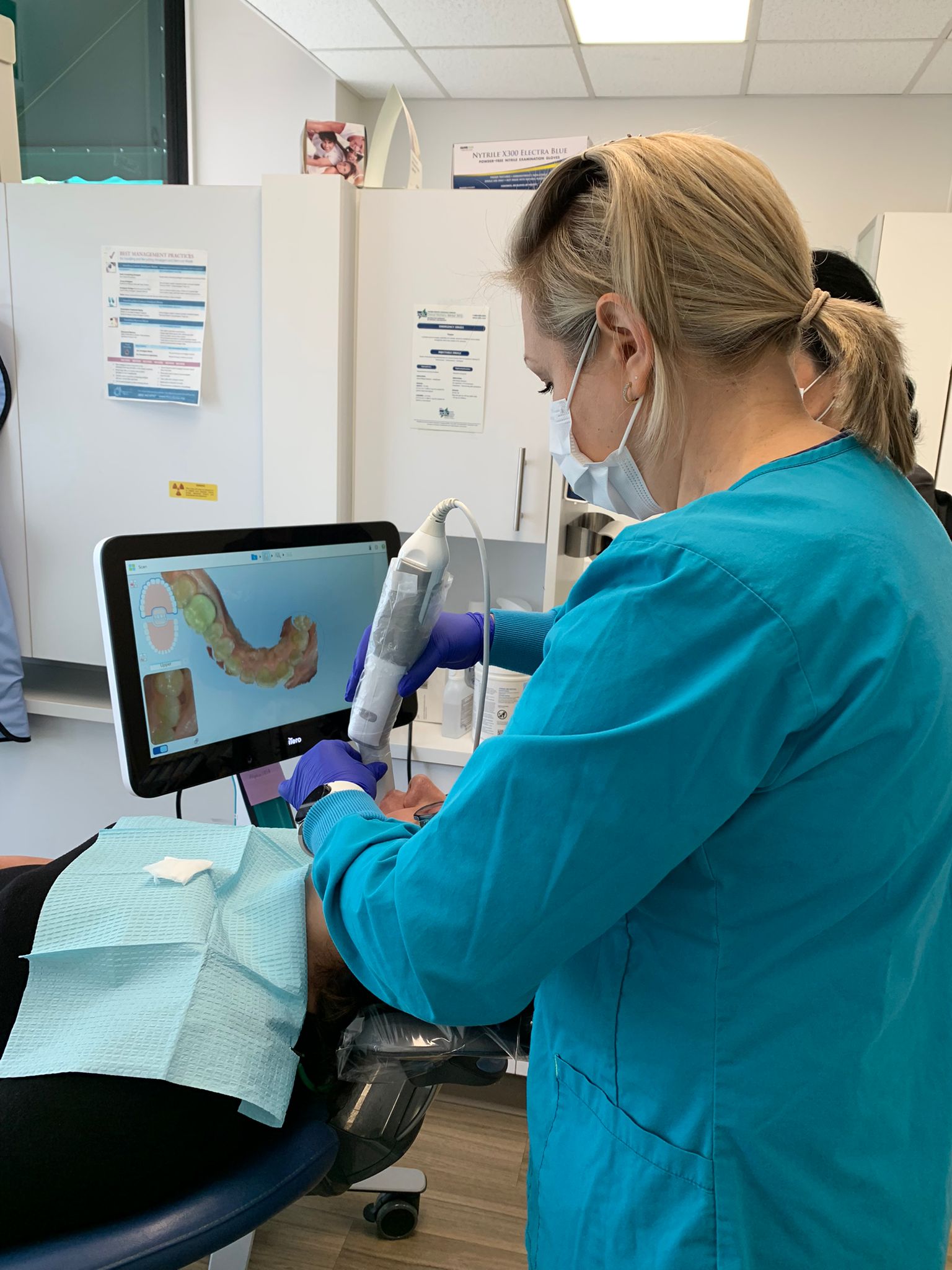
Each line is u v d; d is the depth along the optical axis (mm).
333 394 1715
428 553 978
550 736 576
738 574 555
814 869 594
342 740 1317
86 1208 847
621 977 682
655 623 563
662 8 2787
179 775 1114
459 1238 1485
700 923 629
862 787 573
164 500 1837
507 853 581
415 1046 989
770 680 544
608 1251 681
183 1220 845
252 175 3701
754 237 603
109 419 1818
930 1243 708
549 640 633
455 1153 1664
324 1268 1419
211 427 1791
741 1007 623
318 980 1059
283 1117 929
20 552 1905
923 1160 708
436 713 2016
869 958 623
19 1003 962
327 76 3545
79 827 2068
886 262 2338
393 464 1797
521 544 2062
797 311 620
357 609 1338
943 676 581
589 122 3666
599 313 641
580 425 720
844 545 568
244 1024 931
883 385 630
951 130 3373
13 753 2041
